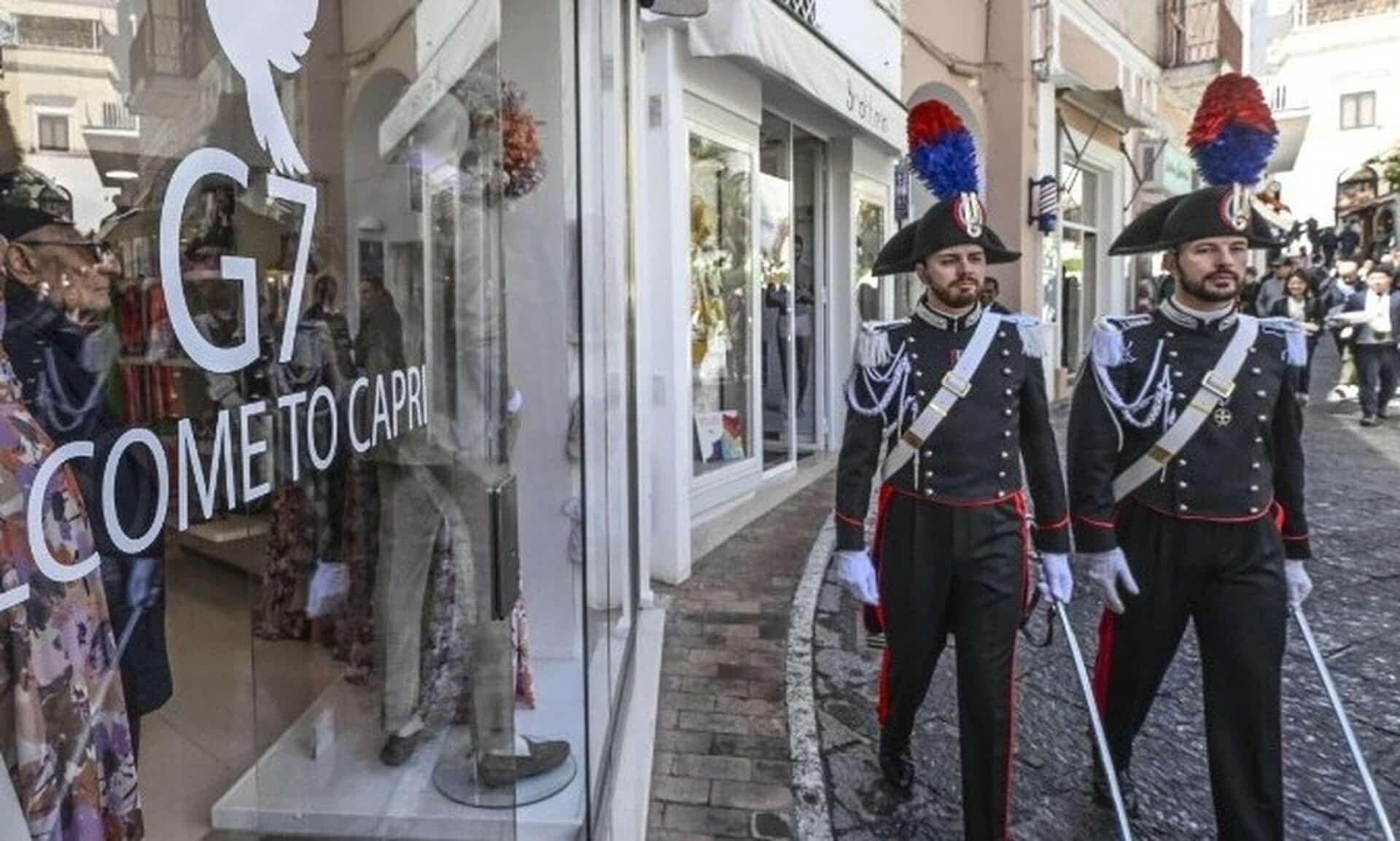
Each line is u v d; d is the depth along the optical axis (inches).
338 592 58.8
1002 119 423.2
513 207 121.0
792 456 306.5
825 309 333.7
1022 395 111.2
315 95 51.3
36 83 34.9
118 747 42.3
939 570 106.8
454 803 72.6
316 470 53.0
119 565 40.2
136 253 39.1
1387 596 189.9
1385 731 137.2
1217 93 102.9
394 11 59.6
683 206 201.6
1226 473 100.0
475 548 73.6
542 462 121.1
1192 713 144.4
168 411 41.6
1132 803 116.1
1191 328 103.5
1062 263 489.7
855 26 283.4
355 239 55.9
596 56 134.7
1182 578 102.1
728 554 222.1
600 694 121.9
